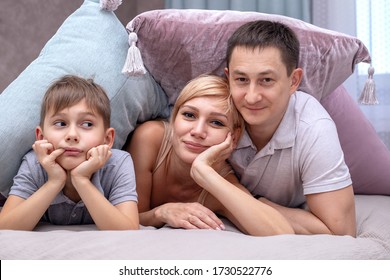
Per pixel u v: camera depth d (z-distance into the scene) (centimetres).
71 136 93
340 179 103
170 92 126
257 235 94
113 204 100
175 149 105
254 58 96
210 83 103
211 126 102
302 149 105
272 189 113
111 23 120
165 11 119
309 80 122
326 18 195
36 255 78
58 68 112
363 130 144
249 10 199
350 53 124
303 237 84
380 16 189
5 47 167
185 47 118
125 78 116
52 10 178
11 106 107
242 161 111
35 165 101
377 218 114
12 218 92
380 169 142
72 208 102
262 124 103
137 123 125
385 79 190
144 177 113
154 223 107
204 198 113
